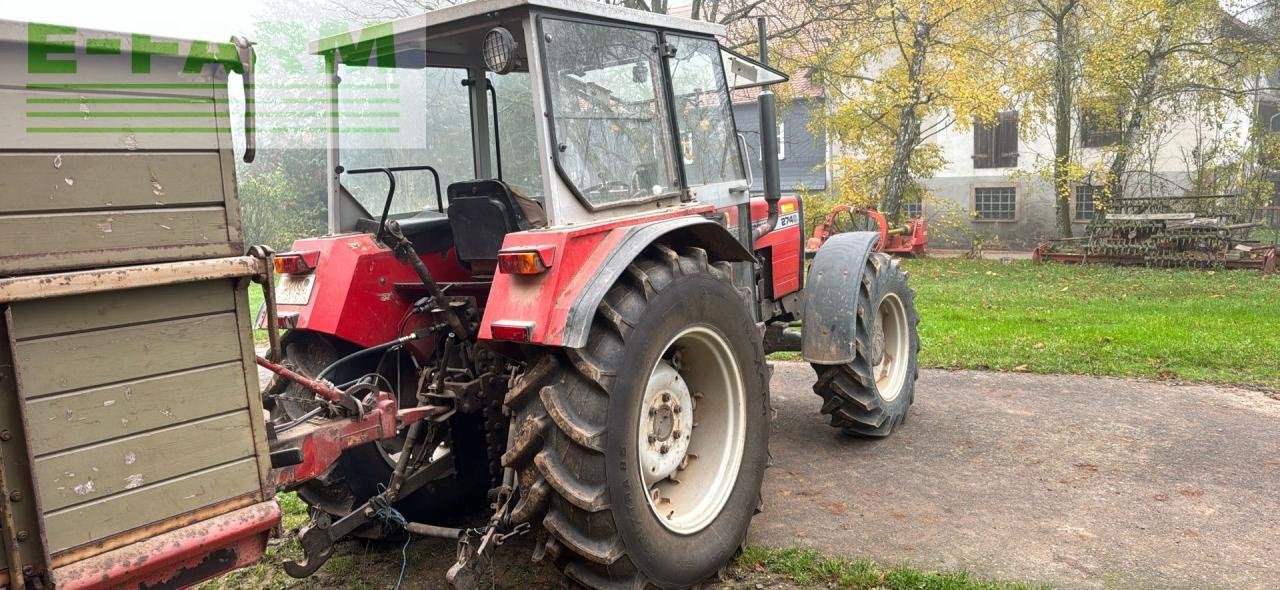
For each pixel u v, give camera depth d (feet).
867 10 50.26
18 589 5.96
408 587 10.66
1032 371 20.39
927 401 18.01
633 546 8.89
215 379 7.06
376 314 11.18
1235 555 10.57
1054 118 58.85
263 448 7.42
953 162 66.03
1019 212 64.23
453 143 12.24
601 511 8.63
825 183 68.08
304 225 38.91
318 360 10.94
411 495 11.62
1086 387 18.76
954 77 47.75
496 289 9.04
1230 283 37.93
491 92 12.21
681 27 11.94
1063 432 15.57
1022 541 11.10
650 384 9.80
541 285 8.76
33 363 6.01
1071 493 12.67
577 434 8.43
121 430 6.47
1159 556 10.58
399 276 11.50
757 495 11.04
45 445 6.07
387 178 11.85
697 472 10.73
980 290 37.73
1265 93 61.16
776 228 15.69
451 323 10.19
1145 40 48.75
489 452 10.66
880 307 15.76
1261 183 54.19
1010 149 63.82
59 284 6.02
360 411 8.90
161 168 6.70
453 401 10.47
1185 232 44.73
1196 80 51.55
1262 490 12.59
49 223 6.12
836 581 10.25
